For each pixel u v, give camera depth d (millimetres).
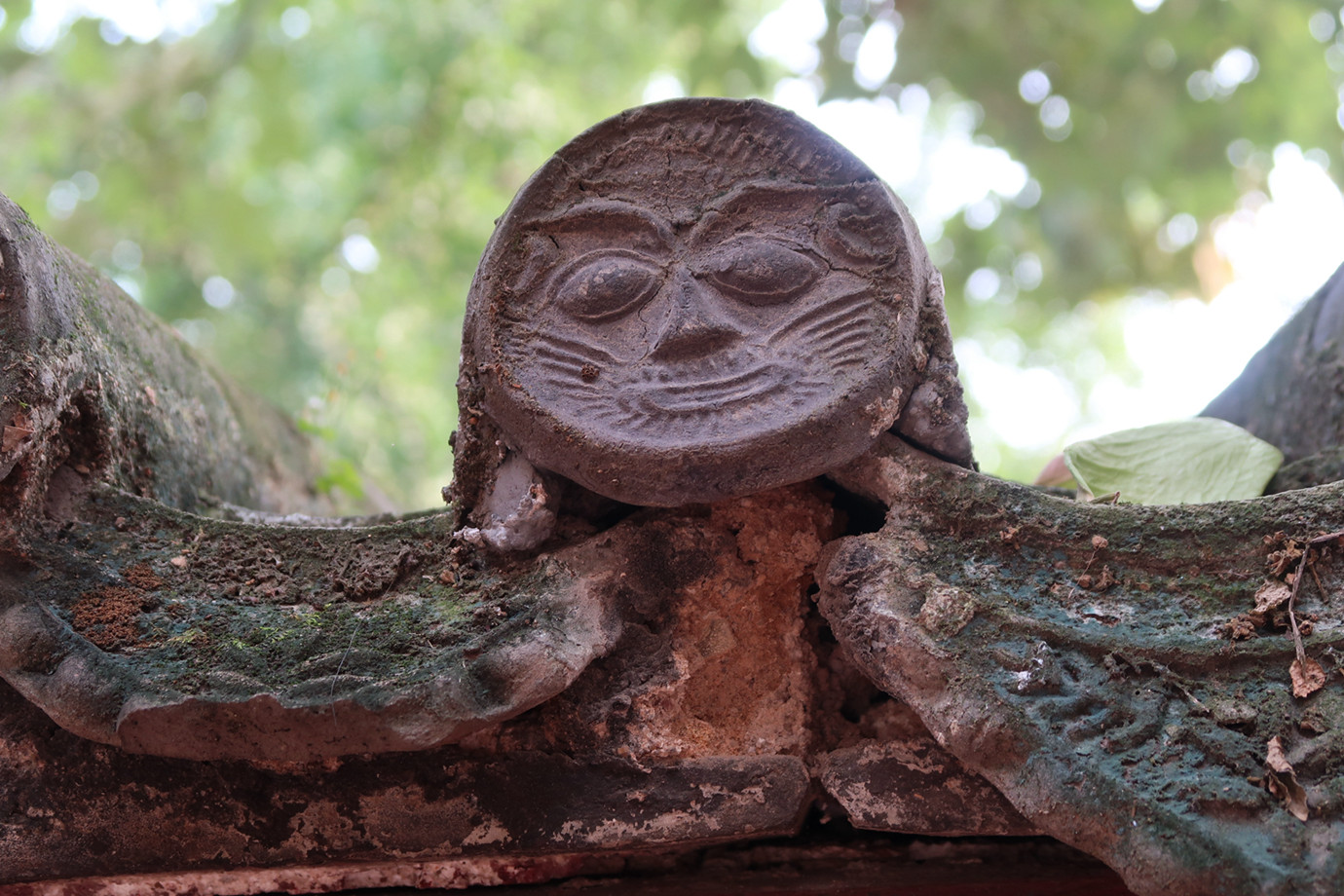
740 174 695
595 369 676
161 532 693
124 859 663
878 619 660
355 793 663
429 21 2301
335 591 682
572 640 659
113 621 661
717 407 668
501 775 663
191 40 2150
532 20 2379
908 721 677
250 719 633
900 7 1939
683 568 688
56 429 689
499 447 686
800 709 688
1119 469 760
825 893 681
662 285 686
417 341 2307
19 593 663
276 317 2260
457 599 677
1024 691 643
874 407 669
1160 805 623
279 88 2170
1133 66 1906
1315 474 763
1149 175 1974
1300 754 628
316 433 980
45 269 696
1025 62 1924
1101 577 665
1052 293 2125
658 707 674
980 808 656
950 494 676
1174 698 642
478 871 690
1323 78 1879
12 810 663
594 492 691
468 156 2379
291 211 2301
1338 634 646
